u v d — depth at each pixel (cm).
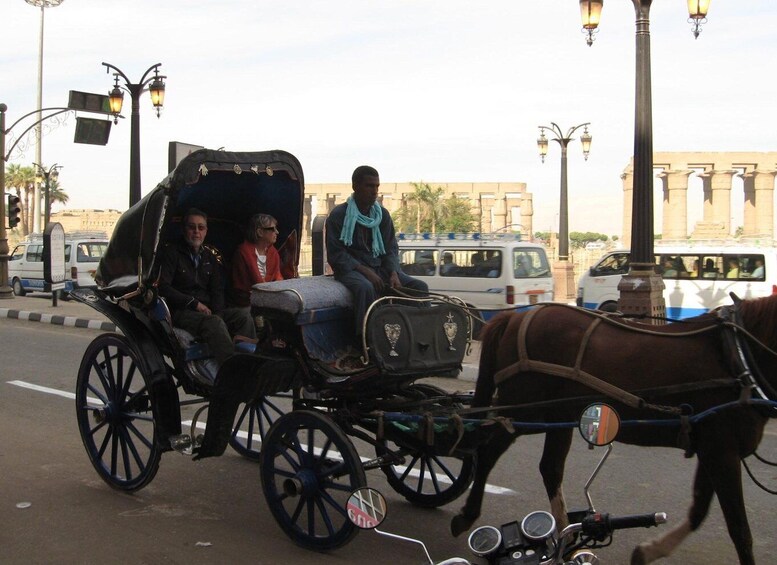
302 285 569
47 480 702
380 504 415
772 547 548
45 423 909
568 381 511
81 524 593
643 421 468
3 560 523
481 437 548
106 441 680
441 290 1769
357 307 566
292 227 716
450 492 616
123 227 667
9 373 1237
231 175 668
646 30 1274
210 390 616
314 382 566
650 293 1299
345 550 546
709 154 4628
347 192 6275
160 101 2031
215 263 684
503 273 1688
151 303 632
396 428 579
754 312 472
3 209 2541
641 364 484
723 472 453
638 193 1301
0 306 2272
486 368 564
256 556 534
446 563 384
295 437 551
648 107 1286
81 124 2150
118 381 666
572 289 2886
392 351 538
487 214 6506
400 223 5769
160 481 704
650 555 479
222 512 623
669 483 692
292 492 545
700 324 486
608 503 641
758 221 4703
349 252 600
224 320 682
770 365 464
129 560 525
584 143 2756
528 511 627
